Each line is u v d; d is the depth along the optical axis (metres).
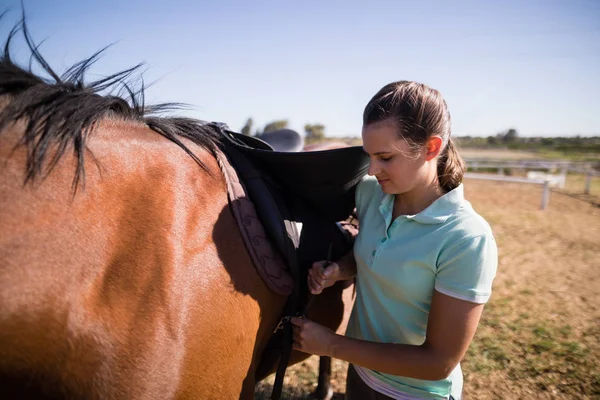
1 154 0.80
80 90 1.00
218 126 1.39
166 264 0.91
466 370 2.71
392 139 0.97
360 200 1.32
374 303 1.20
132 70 1.16
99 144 0.93
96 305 0.81
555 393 2.49
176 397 0.89
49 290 0.76
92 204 0.86
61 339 0.77
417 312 1.13
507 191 11.67
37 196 0.80
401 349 1.06
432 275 1.05
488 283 0.99
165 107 1.26
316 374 2.73
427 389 1.17
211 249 1.03
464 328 1.00
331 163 1.29
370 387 1.25
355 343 1.12
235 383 1.07
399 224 1.09
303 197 1.41
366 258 1.17
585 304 3.79
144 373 0.84
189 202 1.04
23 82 0.90
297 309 1.31
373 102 1.00
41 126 0.86
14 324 0.72
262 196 1.23
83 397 0.79
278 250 1.23
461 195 1.06
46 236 0.78
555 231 6.71
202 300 0.96
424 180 1.06
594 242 6.02
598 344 3.05
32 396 0.78
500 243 5.93
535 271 4.72
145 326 0.85
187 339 0.91
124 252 0.87
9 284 0.72
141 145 1.01
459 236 1.00
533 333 3.21
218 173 1.18
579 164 17.20
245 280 1.10
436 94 1.01
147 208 0.94
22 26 1.01
